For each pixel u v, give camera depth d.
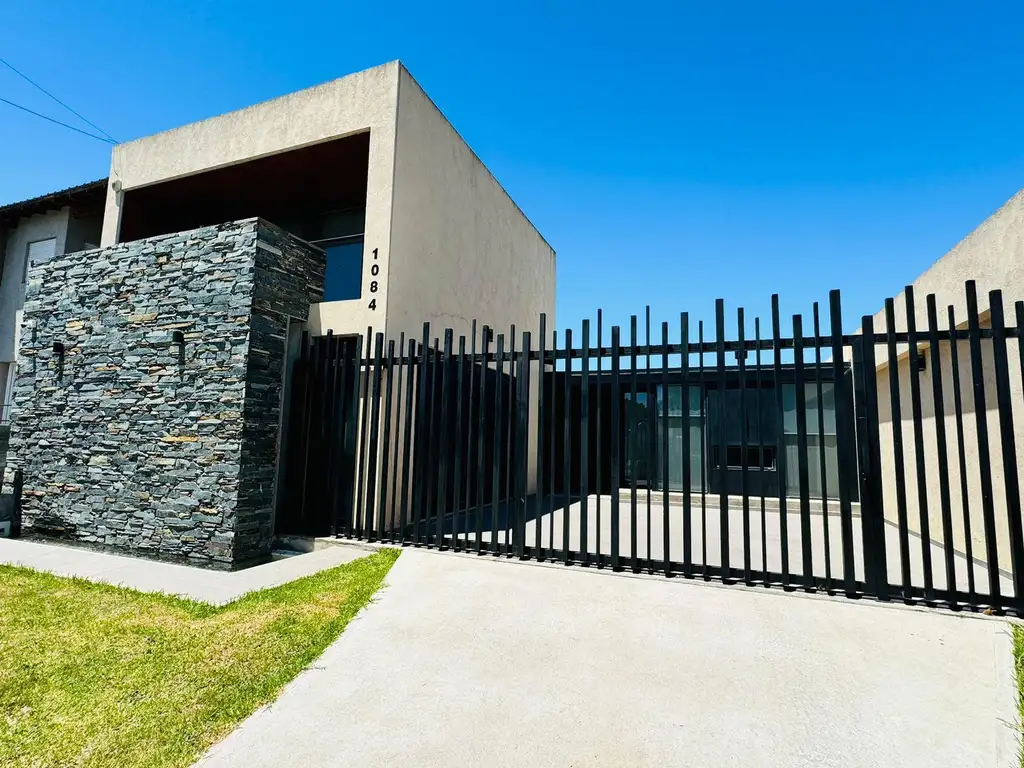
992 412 5.20
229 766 2.20
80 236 11.27
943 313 5.97
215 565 5.48
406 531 6.37
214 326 5.96
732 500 10.49
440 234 8.27
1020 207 4.42
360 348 6.25
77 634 3.55
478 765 2.20
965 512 3.78
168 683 2.88
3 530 6.93
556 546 6.53
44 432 7.03
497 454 5.34
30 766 2.16
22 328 7.54
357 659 3.16
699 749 2.29
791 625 3.51
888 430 8.11
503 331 11.02
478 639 3.41
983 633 3.33
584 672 2.96
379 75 7.15
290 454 6.48
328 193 9.08
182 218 10.20
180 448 5.94
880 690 2.73
